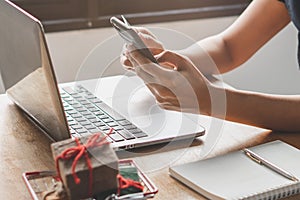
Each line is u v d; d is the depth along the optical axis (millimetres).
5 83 1459
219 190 1048
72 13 2326
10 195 1081
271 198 1040
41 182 1076
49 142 1294
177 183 1116
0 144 1286
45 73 1129
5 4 1231
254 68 2604
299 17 1426
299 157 1177
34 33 1105
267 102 1354
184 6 2486
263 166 1143
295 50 2637
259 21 1727
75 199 922
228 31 1765
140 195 981
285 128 1352
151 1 2432
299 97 1382
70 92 1507
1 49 1377
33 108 1322
